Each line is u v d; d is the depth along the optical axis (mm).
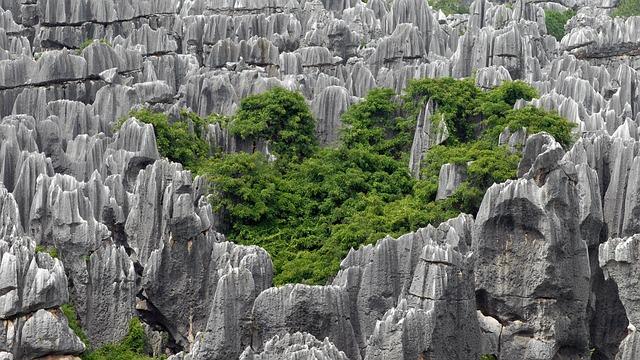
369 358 110375
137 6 183125
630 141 132625
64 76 156375
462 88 153875
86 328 122625
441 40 186500
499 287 122125
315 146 155500
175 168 129875
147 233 127938
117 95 153375
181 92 161625
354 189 145125
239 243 138500
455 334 114688
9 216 122625
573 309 122375
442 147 145750
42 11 181625
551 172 122188
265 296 114500
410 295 115188
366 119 155375
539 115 142250
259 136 152750
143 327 125000
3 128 134875
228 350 113688
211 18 181625
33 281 112188
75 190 124562
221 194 140500
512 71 167125
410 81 157375
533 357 120938
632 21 179500
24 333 111375
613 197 131250
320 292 115188
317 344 107188
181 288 125188
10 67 153875
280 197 143125
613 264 120312
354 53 180625
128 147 139750
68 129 147500
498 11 195875
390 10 197750
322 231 139250
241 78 163500
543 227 121000
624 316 128250
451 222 126125
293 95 155375
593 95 156750
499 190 122438
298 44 182250
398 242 120812
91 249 123750
